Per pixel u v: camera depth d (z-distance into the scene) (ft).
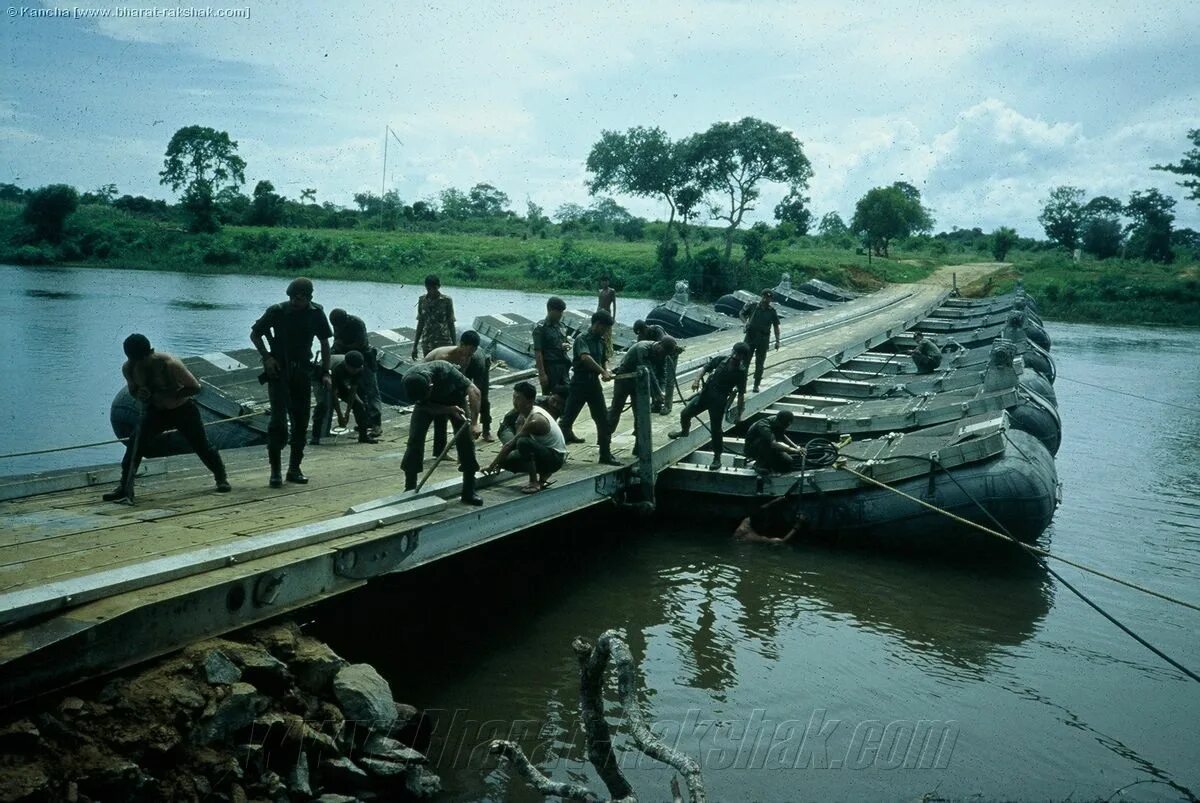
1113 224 284.20
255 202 276.82
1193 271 233.55
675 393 59.41
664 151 209.87
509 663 28.78
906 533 41.60
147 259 225.35
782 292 132.16
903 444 45.52
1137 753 25.17
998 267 243.19
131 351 26.30
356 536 23.68
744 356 42.24
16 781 14.83
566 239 265.34
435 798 21.06
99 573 18.62
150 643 17.94
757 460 43.75
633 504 37.63
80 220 236.02
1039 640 32.96
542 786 20.08
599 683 20.57
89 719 16.37
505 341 70.18
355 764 20.39
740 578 38.04
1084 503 54.24
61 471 29.25
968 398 55.16
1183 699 28.55
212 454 28.35
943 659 30.96
